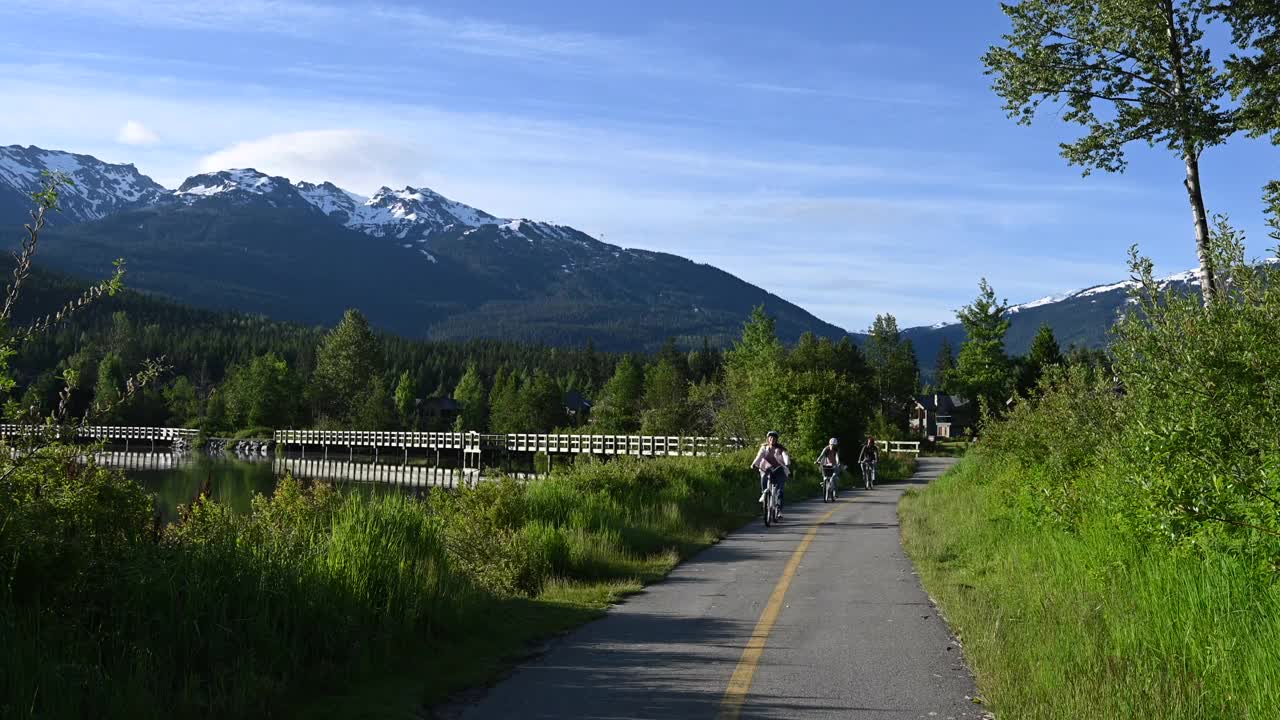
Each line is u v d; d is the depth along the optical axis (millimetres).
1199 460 7137
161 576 6945
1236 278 8016
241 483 61594
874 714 6336
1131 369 8555
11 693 5328
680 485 22891
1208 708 5898
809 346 76062
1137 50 22500
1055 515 12633
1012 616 8914
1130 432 8625
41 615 6211
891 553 15500
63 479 7289
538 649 8406
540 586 11883
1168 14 21953
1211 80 20938
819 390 44250
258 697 6285
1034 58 23031
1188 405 7531
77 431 7332
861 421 44969
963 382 73875
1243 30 21203
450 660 7754
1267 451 6988
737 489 26312
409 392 135625
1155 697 5996
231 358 168750
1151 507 7453
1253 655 6176
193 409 120812
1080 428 13820
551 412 111750
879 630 9219
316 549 8828
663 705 6570
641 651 8305
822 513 23688
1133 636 7406
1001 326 72938
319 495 12562
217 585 7227
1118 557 9305
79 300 7027
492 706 6551
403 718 6125
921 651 8281
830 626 9438
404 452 96438
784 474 21125
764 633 9102
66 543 6633
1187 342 7715
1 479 6664
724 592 11641
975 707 6520
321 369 128375
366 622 7945
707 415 68312
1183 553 7555
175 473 74812
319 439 97375
